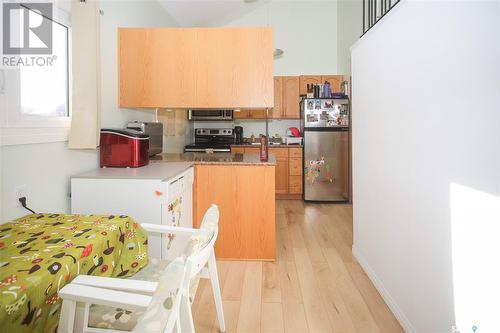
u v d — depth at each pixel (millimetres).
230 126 5859
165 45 2771
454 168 1227
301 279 2303
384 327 1735
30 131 1682
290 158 5227
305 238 3219
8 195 1565
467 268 1151
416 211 1557
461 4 1158
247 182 2641
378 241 2111
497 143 984
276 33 5660
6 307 780
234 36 2746
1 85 1521
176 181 2158
